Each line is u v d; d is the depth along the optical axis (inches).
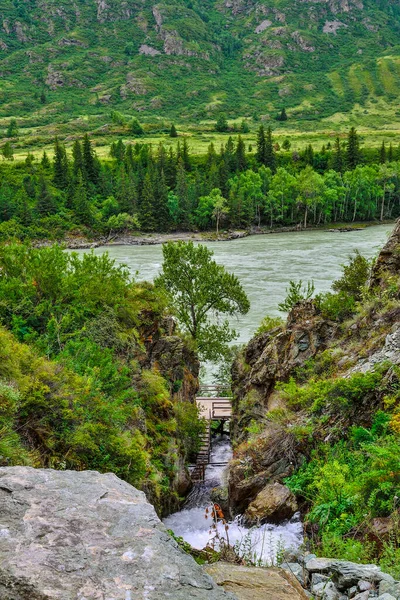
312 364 791.7
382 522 354.0
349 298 865.5
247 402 900.6
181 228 5012.3
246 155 6555.1
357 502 393.7
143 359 893.2
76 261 923.4
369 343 708.0
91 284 871.1
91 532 151.4
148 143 7642.7
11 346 558.3
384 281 812.6
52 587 128.8
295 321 901.2
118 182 5315.0
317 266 2768.2
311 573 267.3
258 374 893.8
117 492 176.4
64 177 5413.4
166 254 1464.1
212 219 5098.4
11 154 6102.4
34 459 447.8
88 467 502.3
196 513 728.3
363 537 359.9
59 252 903.1
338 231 4837.6
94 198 5270.7
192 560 145.8
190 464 979.9
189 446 964.0
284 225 5280.5
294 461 593.9
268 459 622.2
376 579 239.9
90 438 510.0
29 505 163.0
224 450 1156.5
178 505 760.3
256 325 1833.2
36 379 515.2
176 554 145.9
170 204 4972.9
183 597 130.0
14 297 799.7
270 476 601.9
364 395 565.0
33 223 4586.6
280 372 844.0
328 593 243.6
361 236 4207.7
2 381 481.1
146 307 995.9
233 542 482.0
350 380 579.2
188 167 6136.8
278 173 5502.0
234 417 1015.6
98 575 134.2
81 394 544.7
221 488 766.5
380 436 497.4
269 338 1008.9
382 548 329.1
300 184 5265.8
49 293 826.8
